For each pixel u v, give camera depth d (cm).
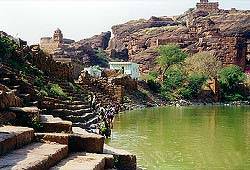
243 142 2677
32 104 1997
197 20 13750
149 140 2698
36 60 3800
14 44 3297
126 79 8088
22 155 963
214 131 3322
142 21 16862
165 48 10556
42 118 1434
